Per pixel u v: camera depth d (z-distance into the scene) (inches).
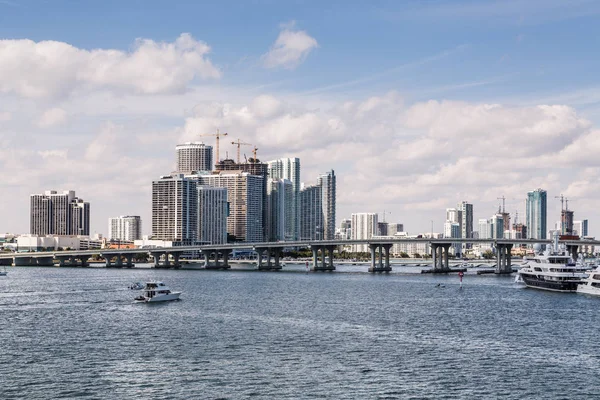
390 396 4672.7
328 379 5108.3
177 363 5629.9
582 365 5615.2
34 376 5187.0
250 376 5191.9
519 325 7770.7
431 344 6496.1
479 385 4963.1
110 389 4817.9
